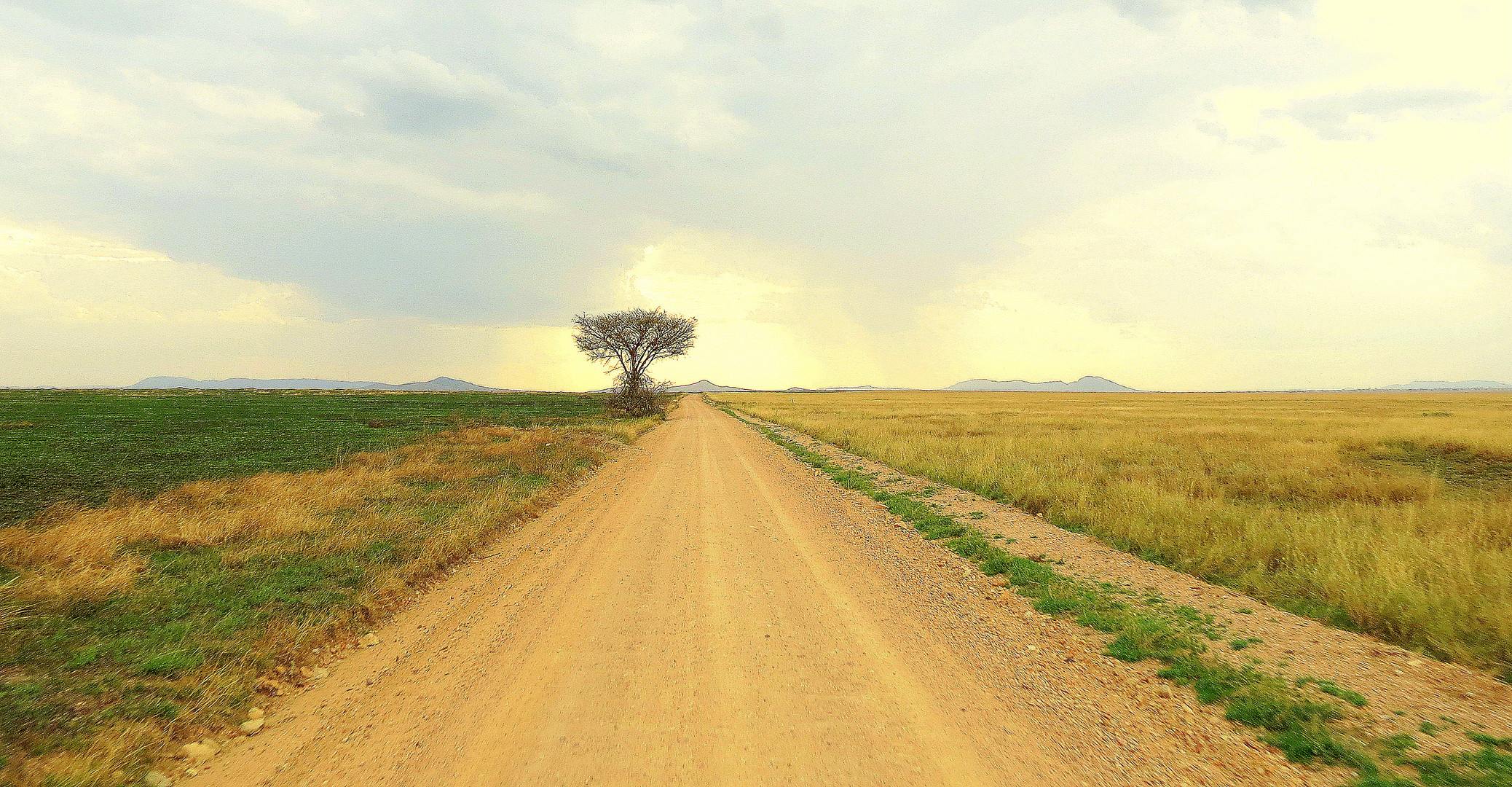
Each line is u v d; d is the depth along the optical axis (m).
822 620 6.04
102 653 4.84
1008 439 21.50
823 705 4.29
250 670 4.82
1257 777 3.47
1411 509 9.33
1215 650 5.21
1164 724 4.09
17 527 7.80
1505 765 3.38
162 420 30.45
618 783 3.39
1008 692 4.54
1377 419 36.38
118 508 9.45
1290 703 4.18
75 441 20.05
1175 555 8.15
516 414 44.88
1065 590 6.82
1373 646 5.26
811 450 23.70
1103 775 3.47
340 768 3.61
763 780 3.40
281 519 8.90
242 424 29.03
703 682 4.66
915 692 4.52
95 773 3.42
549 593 6.90
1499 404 74.94
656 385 46.81
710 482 15.58
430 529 9.12
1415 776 3.38
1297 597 6.61
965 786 3.36
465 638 5.66
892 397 120.00
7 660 4.58
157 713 4.09
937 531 9.86
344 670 5.06
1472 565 6.46
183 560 7.27
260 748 3.87
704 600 6.62
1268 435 24.80
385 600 6.50
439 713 4.24
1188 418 40.53
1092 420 38.97
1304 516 9.55
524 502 11.64
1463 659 4.91
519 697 4.44
